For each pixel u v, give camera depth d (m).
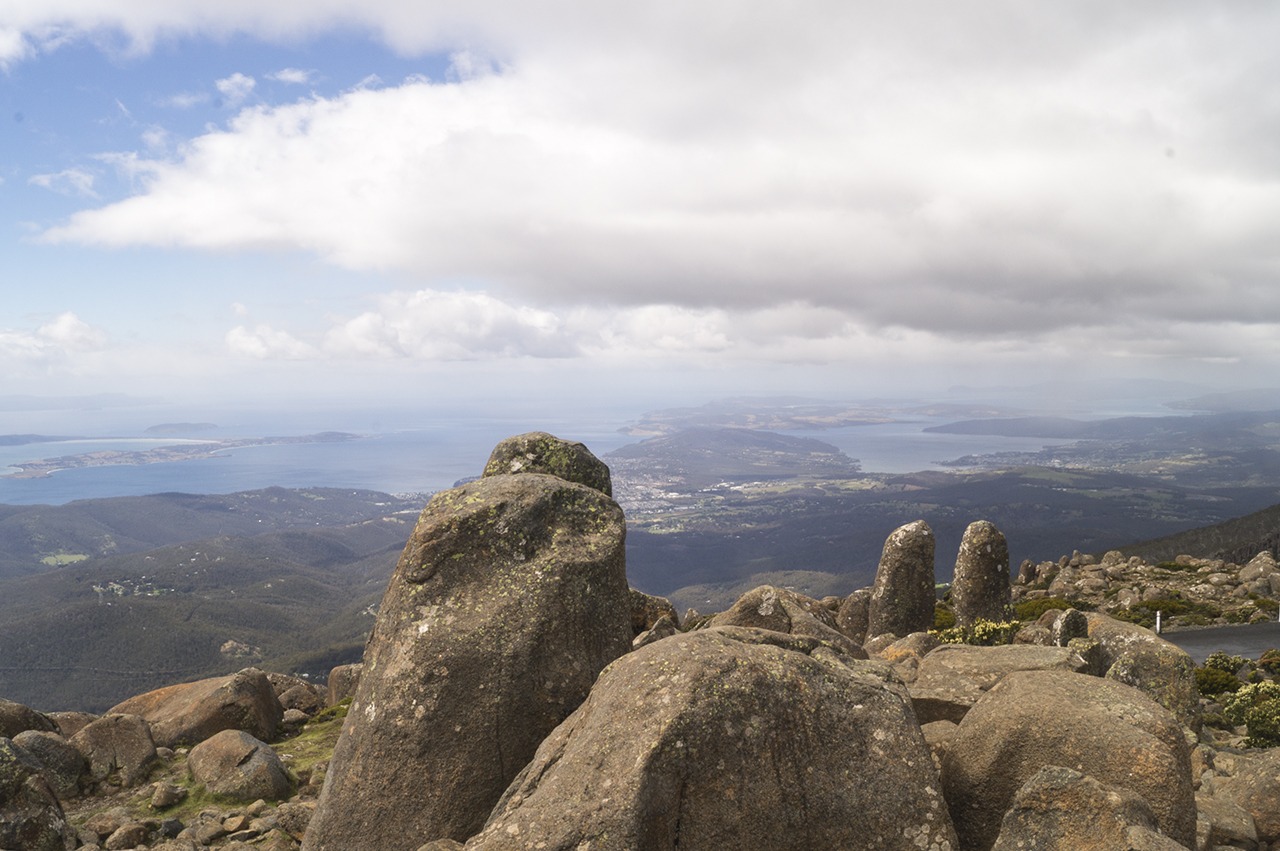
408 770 8.40
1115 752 7.06
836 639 14.10
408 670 8.62
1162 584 41.84
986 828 7.31
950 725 8.81
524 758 8.55
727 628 8.16
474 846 6.25
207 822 12.59
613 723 6.56
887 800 6.68
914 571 25.45
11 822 11.25
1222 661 25.86
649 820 6.05
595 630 9.23
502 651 8.67
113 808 13.46
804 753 6.66
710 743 6.37
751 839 6.34
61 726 17.55
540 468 12.94
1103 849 5.96
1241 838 8.20
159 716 17.56
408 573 9.17
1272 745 15.01
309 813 12.43
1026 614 37.94
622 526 9.90
